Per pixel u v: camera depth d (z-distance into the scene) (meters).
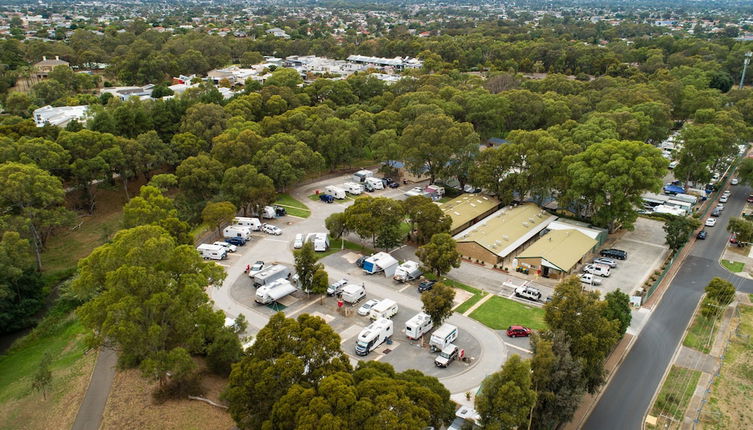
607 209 102.00
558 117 163.88
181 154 129.38
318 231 104.88
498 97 166.25
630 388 61.09
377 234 91.75
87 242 104.38
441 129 124.94
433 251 81.44
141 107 141.62
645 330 73.19
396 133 148.62
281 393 42.97
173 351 48.47
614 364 65.50
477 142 122.06
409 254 95.62
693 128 127.31
